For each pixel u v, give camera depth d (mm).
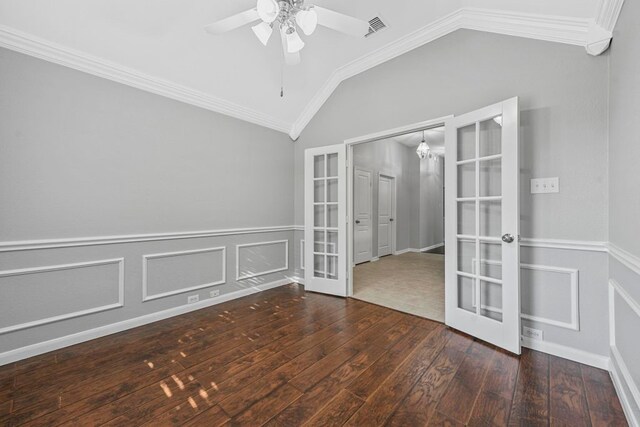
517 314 1930
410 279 4098
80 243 2197
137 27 2182
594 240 1802
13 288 1938
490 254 2205
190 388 1623
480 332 2176
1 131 1886
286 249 3912
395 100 2863
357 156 5395
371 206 5707
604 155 1772
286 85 3289
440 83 2531
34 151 2008
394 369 1797
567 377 1688
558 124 1933
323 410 1436
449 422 1346
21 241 1952
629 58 1369
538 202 2006
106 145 2340
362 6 2346
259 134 3566
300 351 2039
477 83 2307
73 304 2178
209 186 3051
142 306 2551
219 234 3127
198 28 2361
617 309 1607
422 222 7191
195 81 2785
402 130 2812
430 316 2674
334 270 3465
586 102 1832
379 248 6078
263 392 1585
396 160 6594
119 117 2410
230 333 2354
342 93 3365
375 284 3826
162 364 1881
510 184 1959
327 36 2805
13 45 1916
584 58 1840
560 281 1926
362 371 1779
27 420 1370
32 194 2002
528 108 2055
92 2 1948
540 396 1525
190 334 2340
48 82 2064
